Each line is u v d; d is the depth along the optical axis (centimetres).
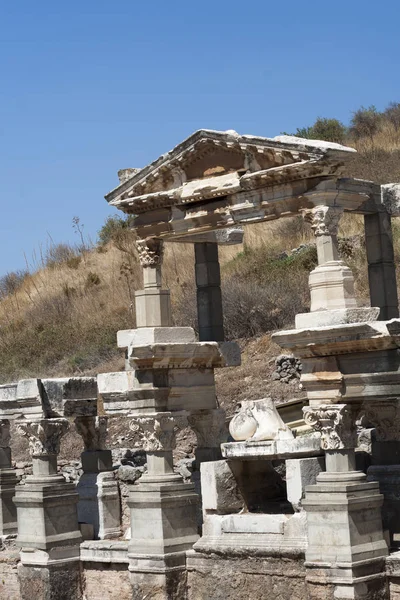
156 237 1584
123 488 1733
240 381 2545
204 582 1491
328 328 1316
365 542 1324
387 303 1532
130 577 1538
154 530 1515
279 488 1584
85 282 4194
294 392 2373
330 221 1394
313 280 1380
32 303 4259
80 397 1714
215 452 1648
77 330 3741
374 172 4109
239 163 1480
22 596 1664
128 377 1573
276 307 2880
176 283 3575
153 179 1568
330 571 1312
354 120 5594
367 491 1336
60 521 1655
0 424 1855
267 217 1455
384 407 1438
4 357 3759
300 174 1395
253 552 1421
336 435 1332
